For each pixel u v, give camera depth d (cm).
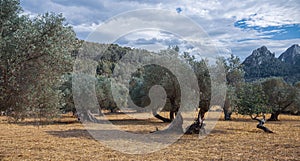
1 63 577
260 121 1678
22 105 630
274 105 2672
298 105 2814
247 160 859
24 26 634
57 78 693
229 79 1780
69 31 681
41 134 1538
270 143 1214
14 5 671
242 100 1700
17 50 584
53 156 916
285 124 2252
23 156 909
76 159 874
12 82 588
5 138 1363
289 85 2867
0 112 634
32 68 624
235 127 1920
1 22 639
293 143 1212
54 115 729
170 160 866
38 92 665
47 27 635
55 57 632
